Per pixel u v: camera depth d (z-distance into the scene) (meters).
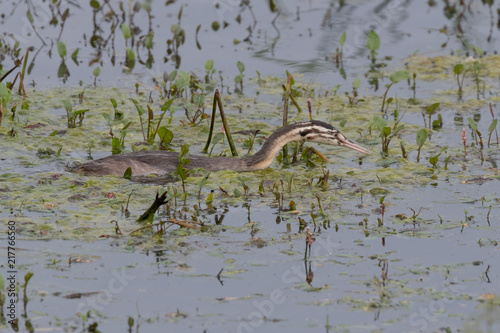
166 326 10.32
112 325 10.31
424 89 23.20
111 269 11.85
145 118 20.44
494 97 22.22
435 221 13.96
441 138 19.25
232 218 14.10
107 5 29.52
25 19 27.81
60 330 10.16
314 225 13.77
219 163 16.78
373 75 24.42
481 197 15.21
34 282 11.39
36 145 18.03
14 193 14.93
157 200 13.27
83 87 22.72
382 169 16.98
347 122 20.48
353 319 10.59
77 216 13.84
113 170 16.20
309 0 30.98
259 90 22.95
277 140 17.03
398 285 11.51
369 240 13.15
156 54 25.61
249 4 30.41
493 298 11.13
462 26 28.50
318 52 26.14
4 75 18.84
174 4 30.30
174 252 12.52
